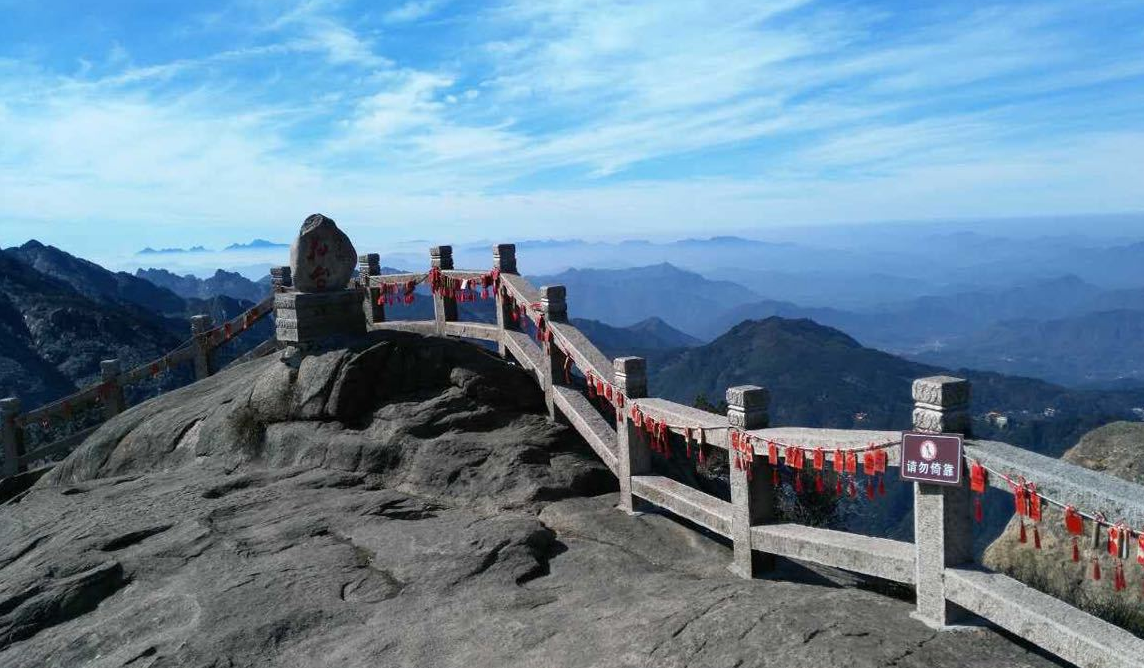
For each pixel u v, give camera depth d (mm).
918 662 4434
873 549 5492
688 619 5262
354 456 9953
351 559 7219
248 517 8414
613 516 8164
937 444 4867
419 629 5859
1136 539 3932
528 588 6633
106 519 8625
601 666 4887
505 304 12070
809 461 5820
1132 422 11945
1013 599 4504
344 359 10938
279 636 5863
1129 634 4004
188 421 12164
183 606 6398
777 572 6586
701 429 6883
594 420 9523
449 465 9320
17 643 6363
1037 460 4566
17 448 17062
